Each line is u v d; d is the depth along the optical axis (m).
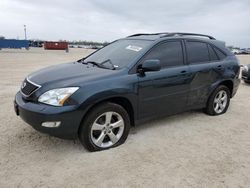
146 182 2.87
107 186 2.78
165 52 4.26
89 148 3.48
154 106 4.08
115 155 3.46
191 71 4.51
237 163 3.35
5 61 19.83
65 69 4.01
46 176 2.93
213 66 4.93
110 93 3.46
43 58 24.58
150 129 4.44
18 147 3.60
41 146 3.65
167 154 3.54
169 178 2.96
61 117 3.13
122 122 3.72
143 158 3.40
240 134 4.35
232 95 5.59
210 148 3.77
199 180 2.93
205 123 4.83
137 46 4.22
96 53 4.91
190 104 4.73
